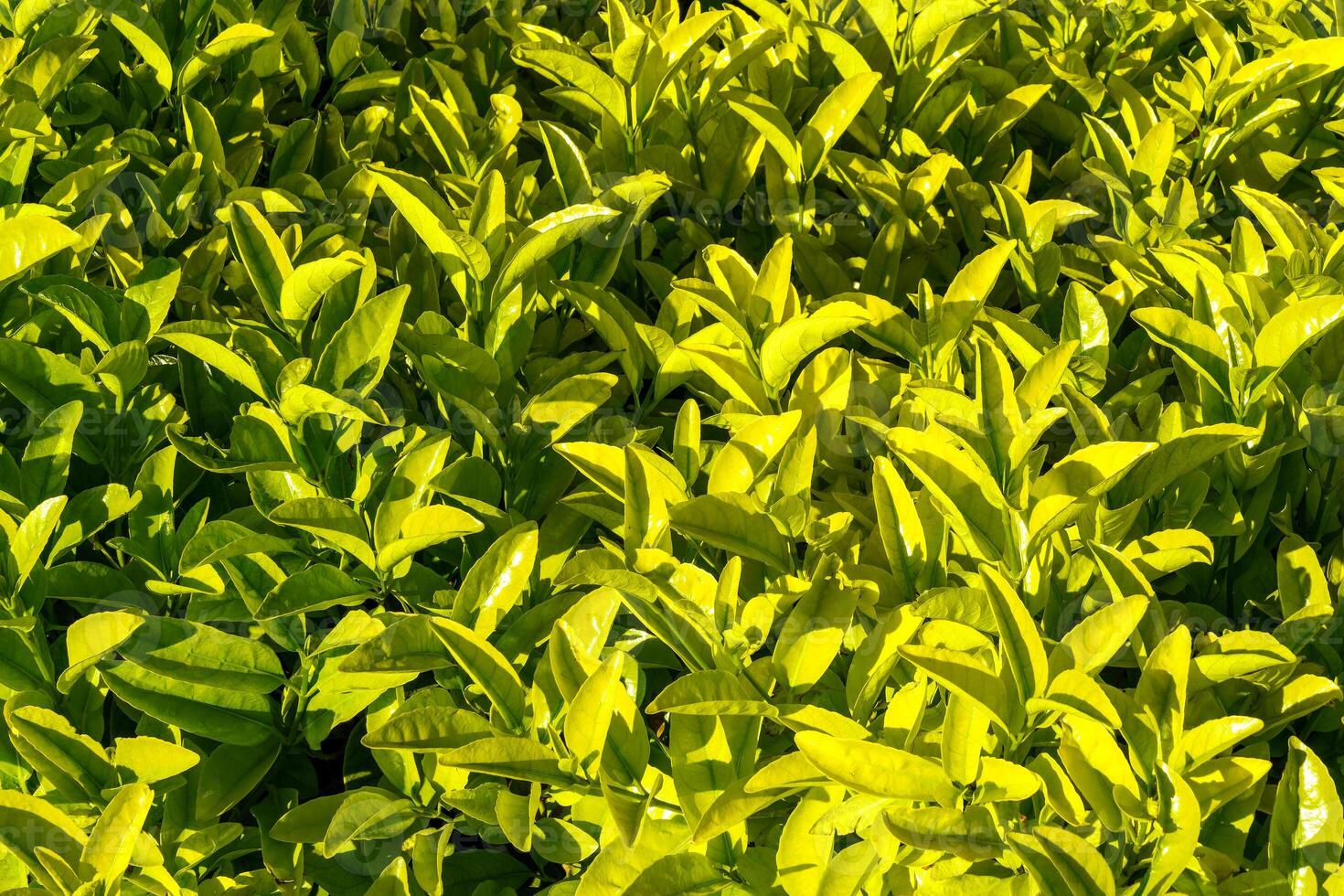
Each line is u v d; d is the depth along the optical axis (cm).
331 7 346
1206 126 294
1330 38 267
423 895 193
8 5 283
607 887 169
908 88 299
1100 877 148
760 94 295
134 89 286
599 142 291
